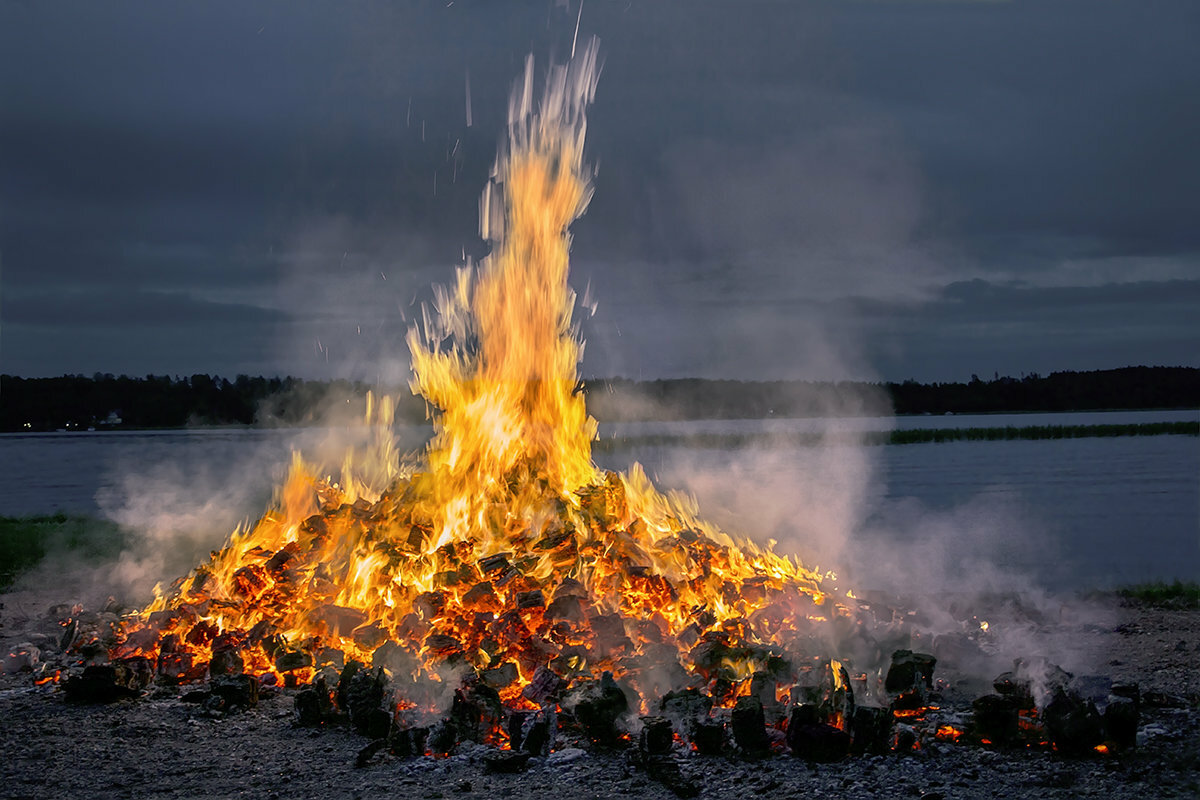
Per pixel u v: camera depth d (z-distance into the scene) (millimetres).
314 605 7086
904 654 5988
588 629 6219
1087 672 6570
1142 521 18641
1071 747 4805
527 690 5688
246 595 7328
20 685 6555
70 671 6672
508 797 4359
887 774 4566
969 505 22156
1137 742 4961
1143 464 36406
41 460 51625
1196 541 15602
